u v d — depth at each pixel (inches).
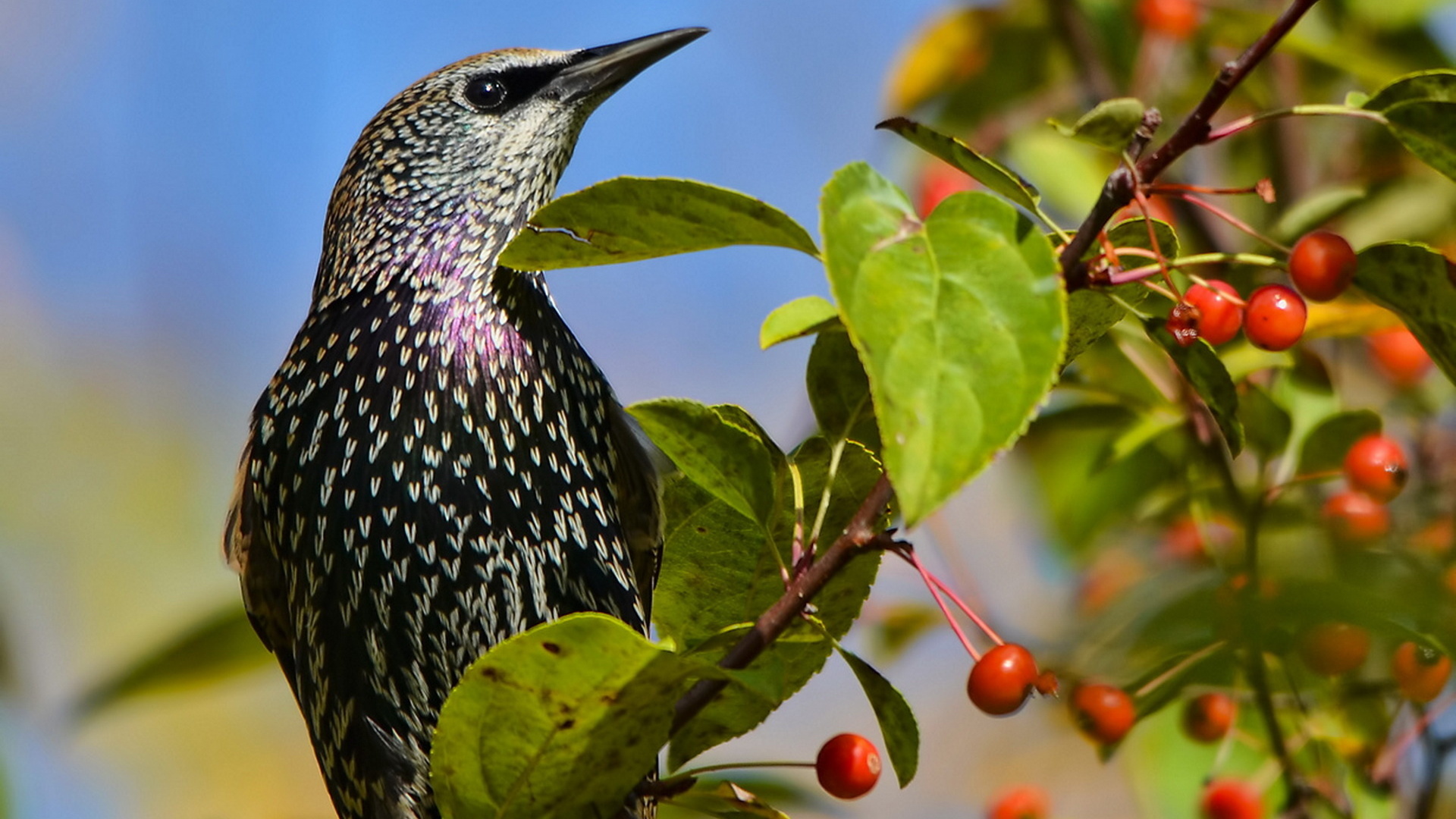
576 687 201.3
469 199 317.7
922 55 393.1
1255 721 300.0
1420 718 265.9
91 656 552.7
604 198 198.2
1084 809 450.6
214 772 510.0
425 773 291.4
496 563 290.2
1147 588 208.5
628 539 311.1
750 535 240.5
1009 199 202.2
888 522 224.4
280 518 297.9
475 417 292.5
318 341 304.3
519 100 324.2
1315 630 234.7
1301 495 297.9
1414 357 316.2
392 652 290.2
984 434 161.3
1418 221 335.9
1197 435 291.3
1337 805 267.0
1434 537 270.8
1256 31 359.3
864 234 171.3
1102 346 299.3
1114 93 359.9
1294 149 357.1
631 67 328.2
